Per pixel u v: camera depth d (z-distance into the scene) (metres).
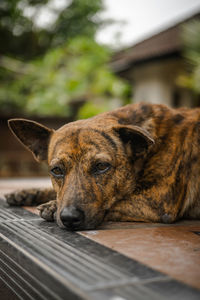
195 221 0.65
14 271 0.46
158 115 0.68
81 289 0.32
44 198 0.76
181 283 0.33
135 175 0.63
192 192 0.67
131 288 0.32
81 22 3.88
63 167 0.59
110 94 2.75
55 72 2.67
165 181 0.63
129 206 0.62
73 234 0.52
